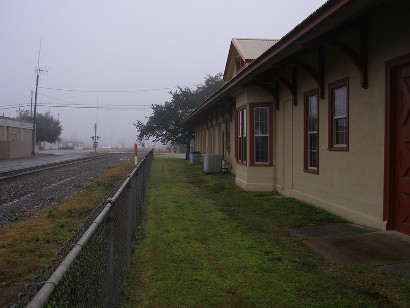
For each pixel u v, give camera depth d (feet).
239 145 53.72
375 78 25.81
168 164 108.58
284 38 27.61
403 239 22.39
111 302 12.58
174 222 29.37
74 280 7.69
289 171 42.52
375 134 25.96
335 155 31.60
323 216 30.63
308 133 37.91
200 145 124.98
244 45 75.51
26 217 34.60
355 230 25.63
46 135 311.88
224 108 75.20
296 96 40.45
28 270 19.67
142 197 36.11
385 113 24.72
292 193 41.22
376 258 19.71
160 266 19.34
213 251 21.75
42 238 25.48
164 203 38.22
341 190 30.66
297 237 24.66
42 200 44.50
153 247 22.63
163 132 156.66
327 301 14.96
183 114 151.12
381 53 25.05
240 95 52.54
